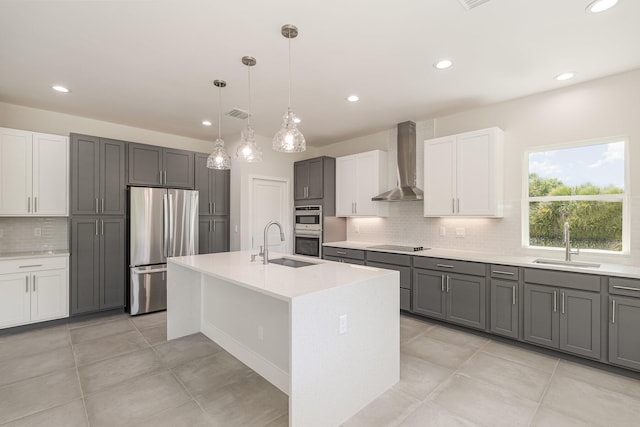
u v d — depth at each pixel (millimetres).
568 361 2697
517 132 3465
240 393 2211
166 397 2150
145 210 4020
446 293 3451
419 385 2320
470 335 3289
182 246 4312
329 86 3139
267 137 5289
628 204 2840
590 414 1973
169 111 3871
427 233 4312
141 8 1950
